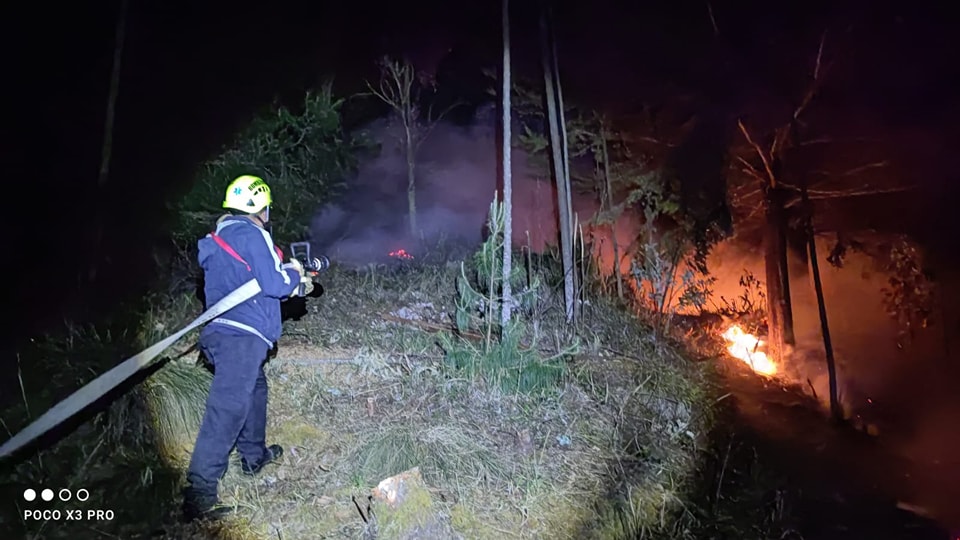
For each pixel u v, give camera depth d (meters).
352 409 5.01
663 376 6.36
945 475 6.76
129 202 7.11
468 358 5.45
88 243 6.71
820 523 5.30
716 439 5.85
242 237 3.92
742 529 4.90
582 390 5.70
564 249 6.78
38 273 6.51
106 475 4.23
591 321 6.86
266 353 4.06
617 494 4.72
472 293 5.95
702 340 7.67
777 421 6.63
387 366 5.48
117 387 4.66
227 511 4.02
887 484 6.26
